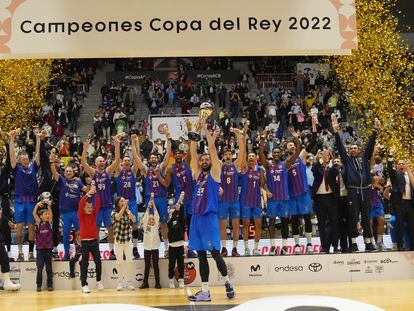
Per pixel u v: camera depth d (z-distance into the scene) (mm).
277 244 9539
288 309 3623
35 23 3793
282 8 3854
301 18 3854
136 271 8125
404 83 19125
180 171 8391
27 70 18188
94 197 7789
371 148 8453
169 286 7875
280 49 3842
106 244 9703
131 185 8625
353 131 19359
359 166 8523
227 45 3828
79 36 3797
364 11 18656
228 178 8344
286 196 8570
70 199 8352
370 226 8453
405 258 8219
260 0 3850
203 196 6258
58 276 7992
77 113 20156
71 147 17078
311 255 8133
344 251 8531
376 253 8180
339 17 3869
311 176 10195
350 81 18734
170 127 18125
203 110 5145
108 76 22812
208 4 3838
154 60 24234
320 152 9016
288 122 19844
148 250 7836
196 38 3820
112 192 9062
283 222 8609
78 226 8359
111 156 14281
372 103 18125
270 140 16266
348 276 8109
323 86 22141
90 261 8133
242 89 21312
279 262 8102
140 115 21109
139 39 3809
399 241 8438
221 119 18562
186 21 3826
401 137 16906
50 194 7957
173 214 7781
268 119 19875
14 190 8664
